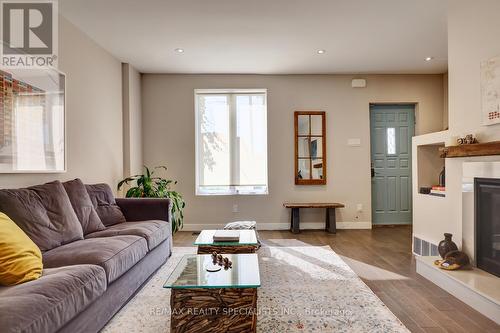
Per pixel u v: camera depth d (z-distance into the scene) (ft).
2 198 6.54
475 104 8.38
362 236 14.85
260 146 17.01
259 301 7.50
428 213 10.82
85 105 11.42
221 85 16.67
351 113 16.94
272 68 15.79
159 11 9.94
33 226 6.73
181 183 16.69
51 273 5.38
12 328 3.72
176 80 16.65
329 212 15.81
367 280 9.01
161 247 10.28
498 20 7.61
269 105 16.79
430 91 17.04
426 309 7.16
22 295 4.37
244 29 11.32
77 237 7.82
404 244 13.25
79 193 9.06
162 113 16.65
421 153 11.56
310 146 16.88
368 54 13.93
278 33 11.68
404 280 8.98
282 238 14.51
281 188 16.79
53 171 9.24
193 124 16.69
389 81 17.01
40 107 8.76
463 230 8.80
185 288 5.49
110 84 13.55
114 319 6.70
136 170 15.83
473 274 7.92
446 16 10.40
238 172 16.97
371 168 17.42
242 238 9.02
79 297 5.10
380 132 17.38
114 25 10.84
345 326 6.32
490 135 7.93
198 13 10.12
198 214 16.67
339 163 16.90
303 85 16.87
